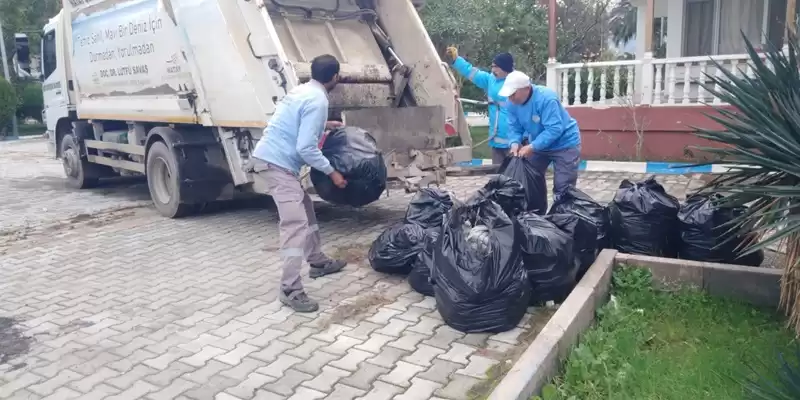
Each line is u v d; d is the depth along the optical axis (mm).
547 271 4203
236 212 7910
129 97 8102
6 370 3697
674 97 10430
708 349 3510
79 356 3859
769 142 3250
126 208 8445
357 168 5121
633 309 4012
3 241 6723
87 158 9992
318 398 3275
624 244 4879
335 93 6789
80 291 5047
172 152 7246
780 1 10953
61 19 9570
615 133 10828
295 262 4492
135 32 7641
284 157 4422
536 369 2957
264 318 4363
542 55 15758
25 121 28172
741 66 10211
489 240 3963
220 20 6348
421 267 4625
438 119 6773
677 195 7965
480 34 14391
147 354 3857
